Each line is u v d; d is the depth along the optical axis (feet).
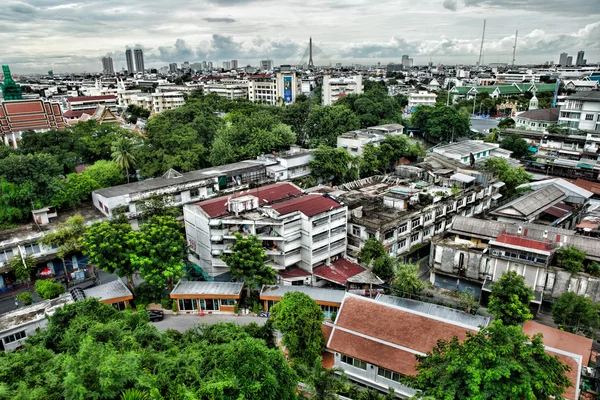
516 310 123.65
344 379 98.27
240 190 237.45
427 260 196.75
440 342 90.02
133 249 154.51
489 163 255.29
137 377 66.85
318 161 259.19
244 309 154.71
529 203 201.46
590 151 304.50
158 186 213.66
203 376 75.00
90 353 71.82
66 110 542.16
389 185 229.04
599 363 110.93
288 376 76.43
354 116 349.82
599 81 587.27
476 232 171.22
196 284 159.43
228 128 303.07
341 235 178.60
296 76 611.47
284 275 166.71
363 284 158.92
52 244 177.17
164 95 536.01
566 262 146.20
